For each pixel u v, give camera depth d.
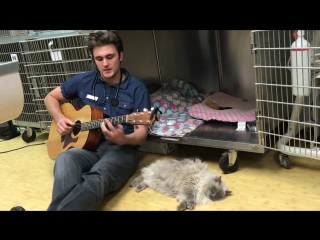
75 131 1.91
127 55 2.63
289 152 1.76
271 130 1.91
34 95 2.56
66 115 1.99
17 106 1.66
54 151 2.01
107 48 1.79
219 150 2.21
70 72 2.26
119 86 1.92
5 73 1.56
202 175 1.70
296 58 1.60
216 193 1.62
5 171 2.21
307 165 1.90
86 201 1.47
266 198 1.61
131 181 1.91
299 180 1.74
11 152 2.54
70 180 1.59
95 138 1.87
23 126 2.77
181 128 2.14
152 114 1.69
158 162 1.91
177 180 1.71
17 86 1.63
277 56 1.86
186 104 2.51
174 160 1.91
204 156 2.14
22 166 2.28
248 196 1.64
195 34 2.58
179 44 2.66
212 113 2.25
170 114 2.39
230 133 1.98
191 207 1.58
